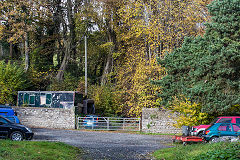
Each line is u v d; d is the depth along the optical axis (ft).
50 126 99.55
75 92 102.99
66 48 146.00
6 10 125.80
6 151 34.63
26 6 122.62
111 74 131.54
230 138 49.52
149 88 105.91
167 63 69.21
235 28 58.44
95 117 98.22
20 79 114.83
